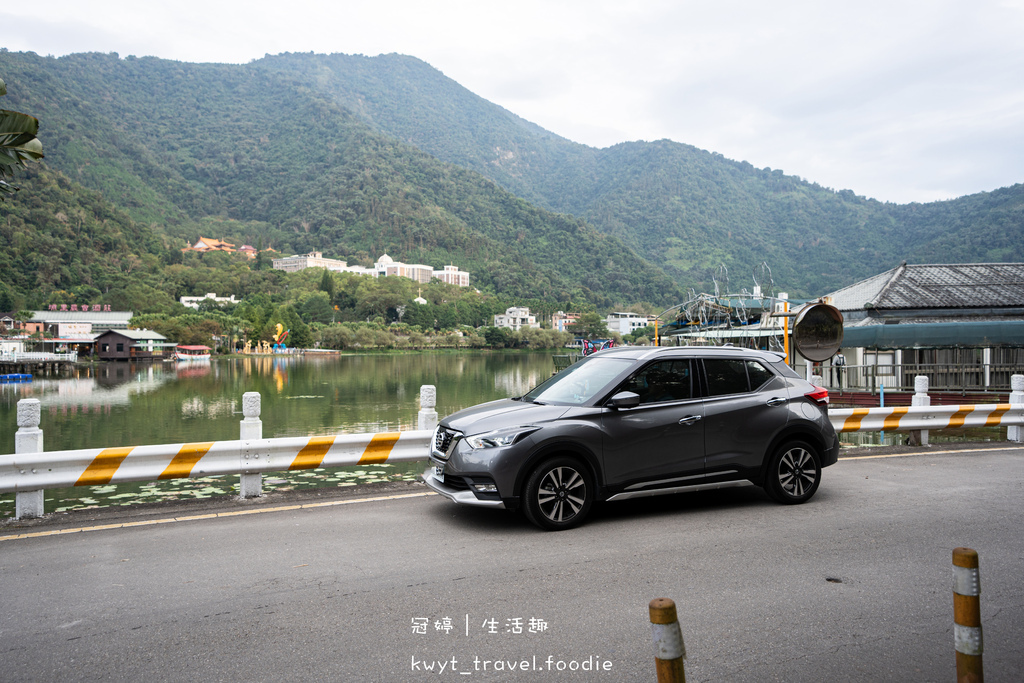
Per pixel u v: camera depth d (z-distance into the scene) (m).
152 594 4.56
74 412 35.34
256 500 7.36
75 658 3.63
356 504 7.19
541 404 6.55
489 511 6.88
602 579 4.83
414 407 36.62
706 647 3.75
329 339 153.62
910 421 11.01
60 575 4.95
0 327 101.00
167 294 166.12
